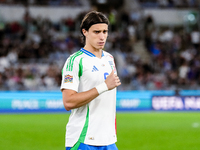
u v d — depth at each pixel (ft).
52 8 246.06
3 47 214.07
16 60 201.57
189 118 151.64
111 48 231.50
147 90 184.14
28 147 92.68
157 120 144.15
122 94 174.40
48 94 168.25
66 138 38.24
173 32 257.75
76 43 232.94
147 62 234.58
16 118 147.23
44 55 216.33
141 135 110.11
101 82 37.24
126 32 248.73
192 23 261.03
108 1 266.16
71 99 35.40
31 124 131.03
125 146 93.91
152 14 259.19
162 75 208.95
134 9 264.11
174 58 228.22
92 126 36.86
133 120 143.33
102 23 36.91
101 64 37.86
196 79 210.18
